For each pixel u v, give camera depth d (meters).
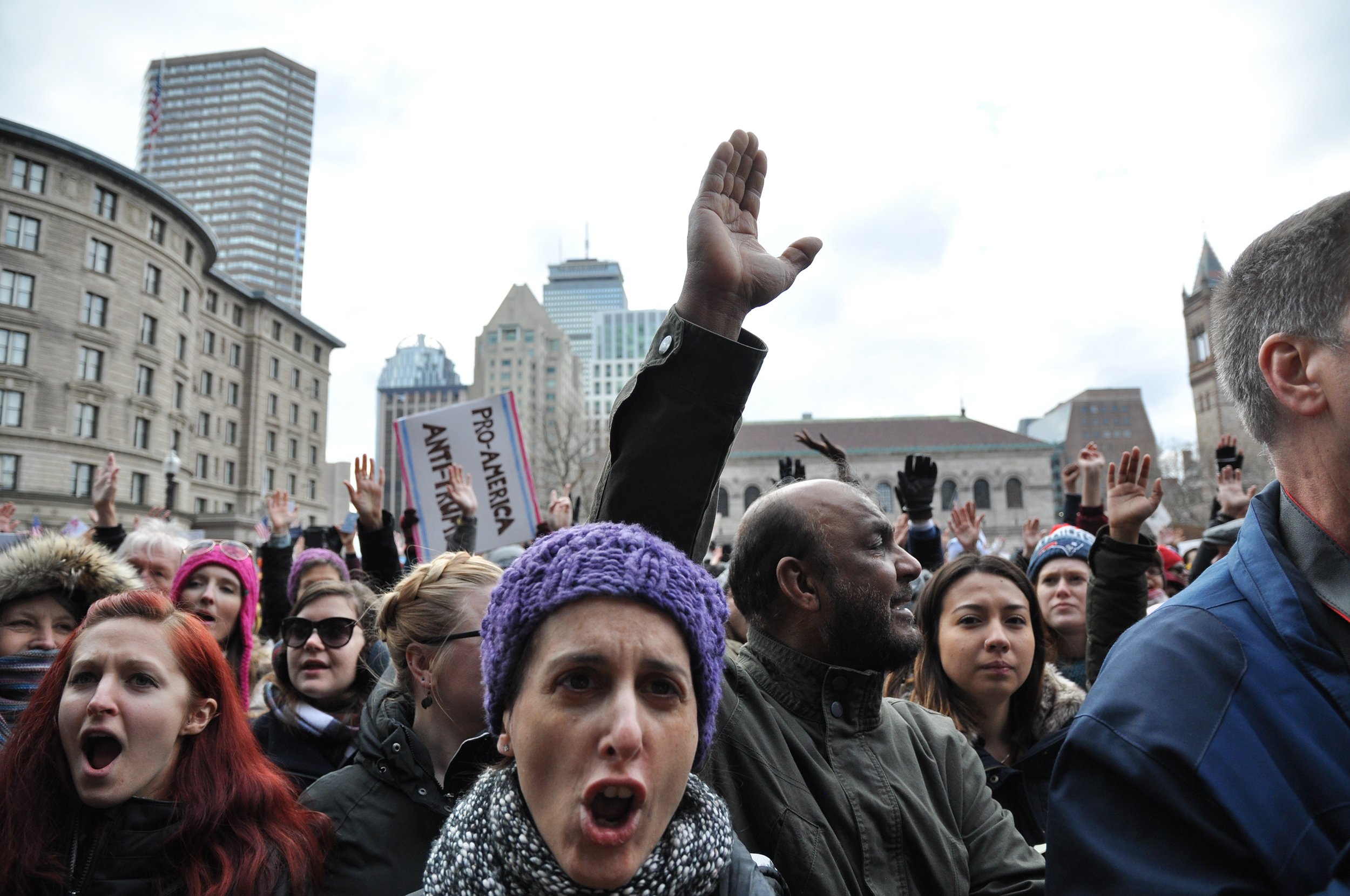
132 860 2.05
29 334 41.31
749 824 1.85
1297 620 1.27
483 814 1.30
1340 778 1.15
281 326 65.31
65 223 42.69
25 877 2.02
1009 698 3.10
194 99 189.88
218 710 2.33
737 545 2.33
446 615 2.40
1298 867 1.11
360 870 2.13
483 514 5.86
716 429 1.81
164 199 47.66
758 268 1.87
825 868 1.80
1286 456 1.39
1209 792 1.18
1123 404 120.44
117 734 2.14
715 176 1.94
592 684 1.17
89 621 2.33
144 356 46.62
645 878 1.16
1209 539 5.44
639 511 1.81
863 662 2.13
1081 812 1.31
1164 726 1.25
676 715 1.19
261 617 5.70
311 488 68.94
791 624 2.18
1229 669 1.28
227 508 59.22
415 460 5.97
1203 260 69.38
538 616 1.21
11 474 40.34
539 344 114.19
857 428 69.69
